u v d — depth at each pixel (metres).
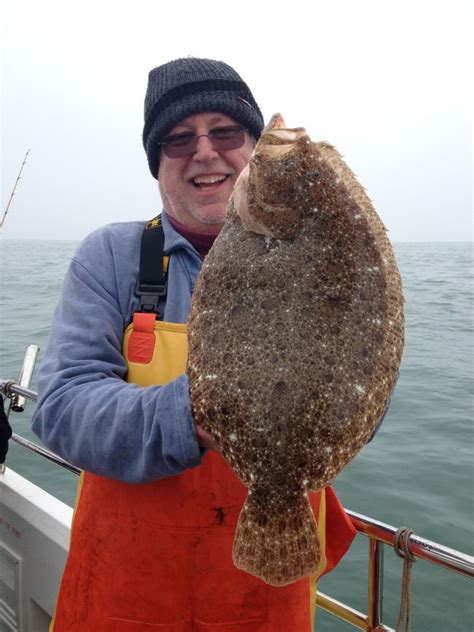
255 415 1.46
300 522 1.48
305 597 1.89
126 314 2.00
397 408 8.54
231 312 1.59
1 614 3.28
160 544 1.81
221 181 2.16
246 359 1.51
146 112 2.29
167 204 2.19
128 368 1.93
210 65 2.17
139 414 1.59
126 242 2.09
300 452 1.46
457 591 4.29
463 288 27.48
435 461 6.46
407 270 41.84
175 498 1.79
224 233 1.76
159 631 1.82
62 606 1.98
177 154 2.12
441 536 4.96
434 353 12.68
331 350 1.51
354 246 1.62
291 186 1.65
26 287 27.44
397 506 5.46
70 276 2.04
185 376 1.61
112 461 1.63
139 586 1.82
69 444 1.71
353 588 4.34
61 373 1.80
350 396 1.50
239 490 1.80
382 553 2.18
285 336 1.52
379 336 1.58
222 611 1.81
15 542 3.21
